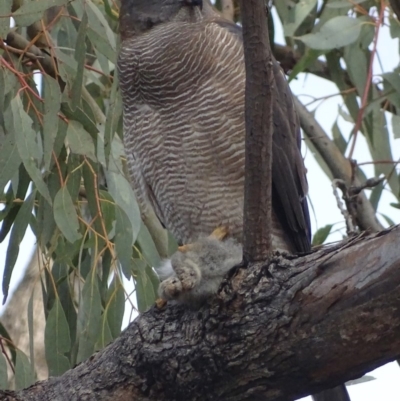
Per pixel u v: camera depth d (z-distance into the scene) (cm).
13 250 825
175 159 760
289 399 564
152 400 596
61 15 863
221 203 755
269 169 553
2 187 793
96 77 973
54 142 817
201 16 781
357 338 515
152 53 759
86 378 616
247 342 550
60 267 869
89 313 808
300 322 532
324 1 1067
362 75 972
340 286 516
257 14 521
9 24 789
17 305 1143
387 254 501
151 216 912
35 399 618
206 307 570
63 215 794
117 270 833
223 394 573
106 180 841
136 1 795
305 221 835
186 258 584
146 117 769
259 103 540
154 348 586
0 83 812
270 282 550
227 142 741
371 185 807
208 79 743
